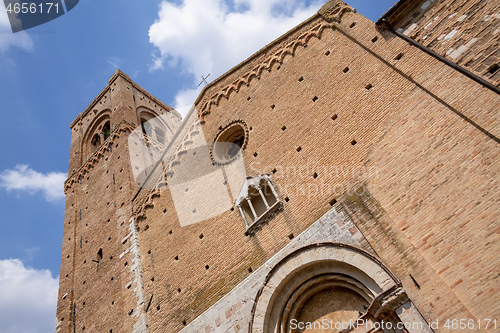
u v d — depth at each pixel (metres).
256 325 14.52
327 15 19.92
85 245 28.62
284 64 20.94
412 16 16.17
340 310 13.85
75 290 26.56
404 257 12.29
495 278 10.49
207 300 17.23
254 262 16.53
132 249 22.97
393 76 15.73
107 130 40.00
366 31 17.69
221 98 23.56
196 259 18.98
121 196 27.75
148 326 19.09
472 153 12.31
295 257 14.90
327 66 18.69
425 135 13.69
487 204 11.43
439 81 14.01
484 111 12.42
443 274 11.42
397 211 13.21
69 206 33.91
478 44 13.52
